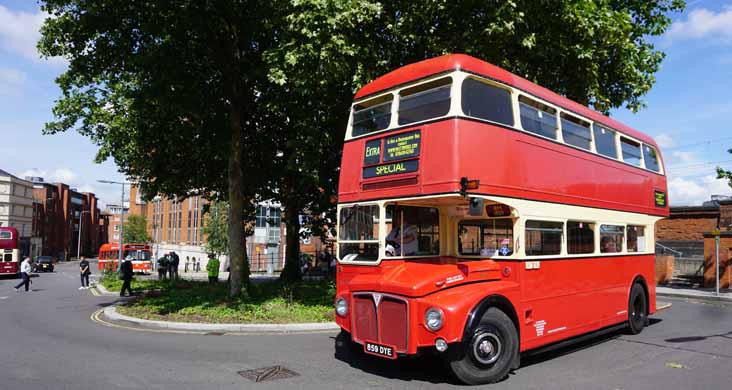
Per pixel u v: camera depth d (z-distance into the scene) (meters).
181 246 60.91
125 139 20.17
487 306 6.76
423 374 7.30
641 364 7.98
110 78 16.97
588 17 12.97
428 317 6.44
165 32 14.37
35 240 83.50
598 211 9.63
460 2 12.73
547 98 8.70
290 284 19.72
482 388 6.58
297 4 11.70
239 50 15.64
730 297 19.72
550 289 8.07
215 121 15.58
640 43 16.58
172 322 11.95
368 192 7.99
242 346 9.41
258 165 20.08
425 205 8.25
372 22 13.10
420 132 7.35
